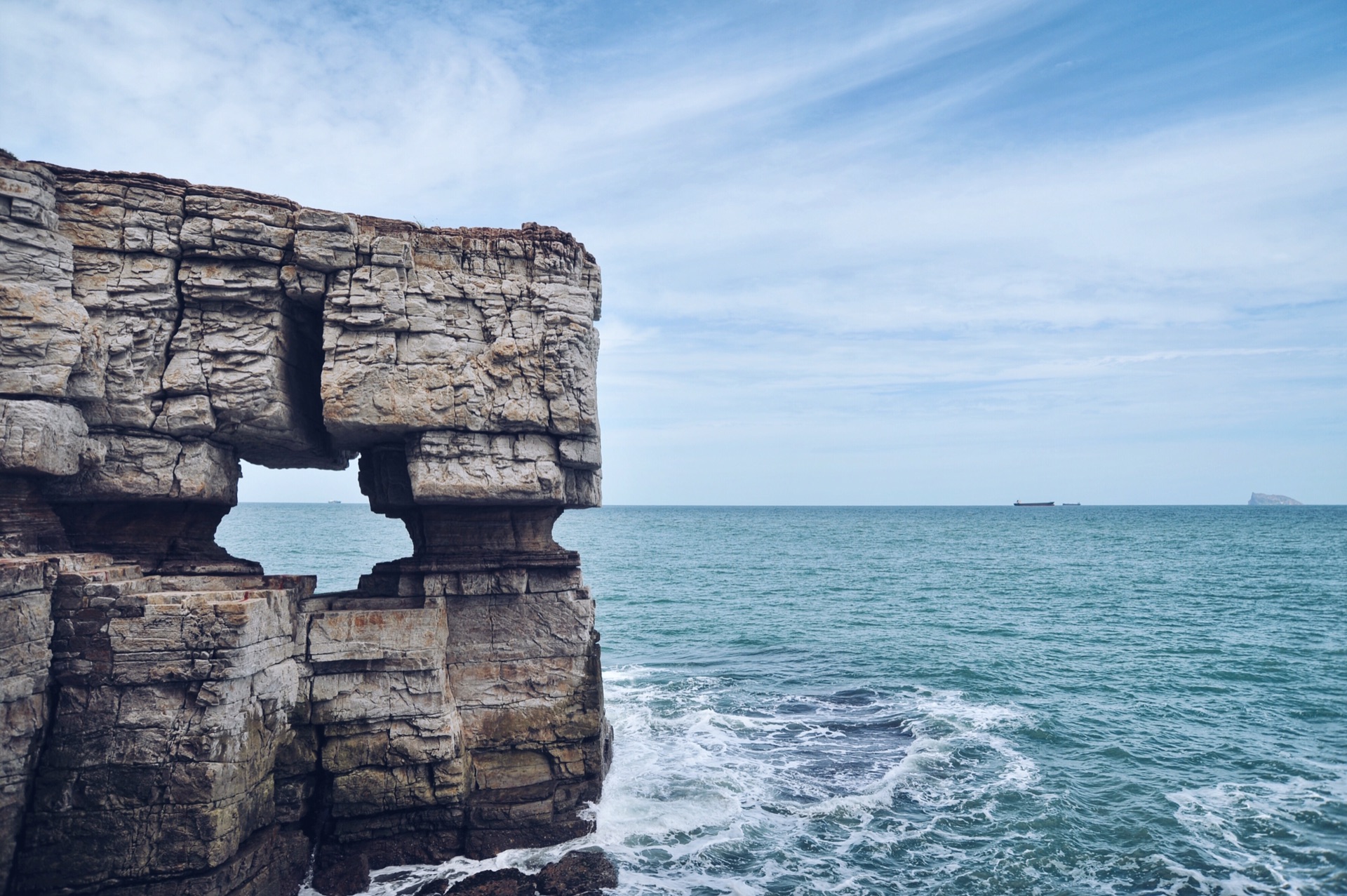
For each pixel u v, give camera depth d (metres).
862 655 43.75
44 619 15.52
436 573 21.31
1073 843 21.67
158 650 15.93
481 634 21.58
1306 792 24.47
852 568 95.00
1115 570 88.19
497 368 20.70
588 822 21.66
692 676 39.06
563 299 21.36
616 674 39.56
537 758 21.45
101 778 15.55
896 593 70.06
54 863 15.14
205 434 19.66
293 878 18.22
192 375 19.12
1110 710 32.75
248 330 19.61
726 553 121.12
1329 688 35.69
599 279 23.05
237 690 16.39
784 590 72.31
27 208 17.28
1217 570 85.62
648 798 24.08
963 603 63.44
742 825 22.56
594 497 24.11
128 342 18.62
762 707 33.66
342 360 19.77
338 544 114.12
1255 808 23.47
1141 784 25.23
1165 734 29.70
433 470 20.39
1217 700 33.94
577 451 21.81
